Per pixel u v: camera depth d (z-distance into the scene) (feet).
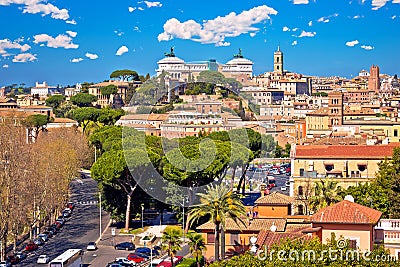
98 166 542.57
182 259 422.82
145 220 575.79
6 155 506.89
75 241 521.65
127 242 499.51
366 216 225.56
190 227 484.33
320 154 515.09
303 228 278.26
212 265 227.81
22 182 506.48
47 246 506.48
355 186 447.01
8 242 516.73
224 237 338.34
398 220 245.24
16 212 473.67
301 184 503.61
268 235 276.82
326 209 232.73
